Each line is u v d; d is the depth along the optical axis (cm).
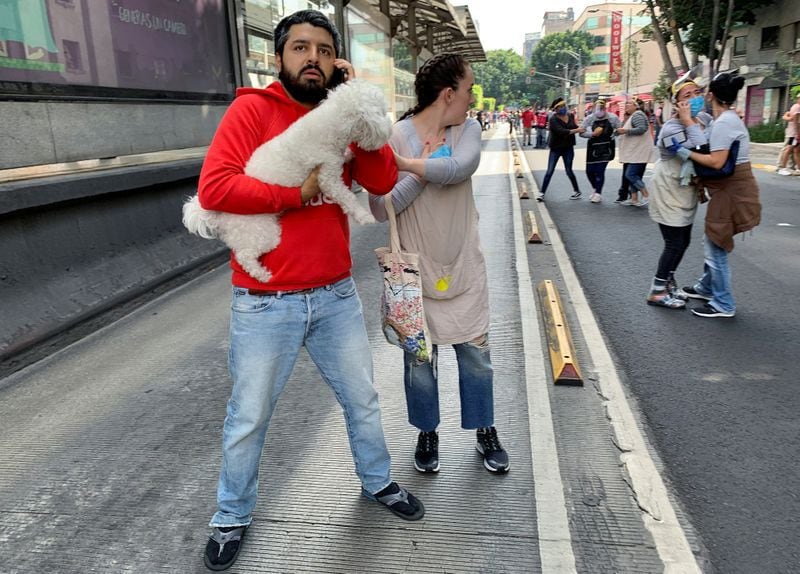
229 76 902
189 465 305
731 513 258
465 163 246
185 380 407
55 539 252
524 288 573
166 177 673
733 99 455
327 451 310
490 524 251
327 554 236
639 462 291
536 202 1117
